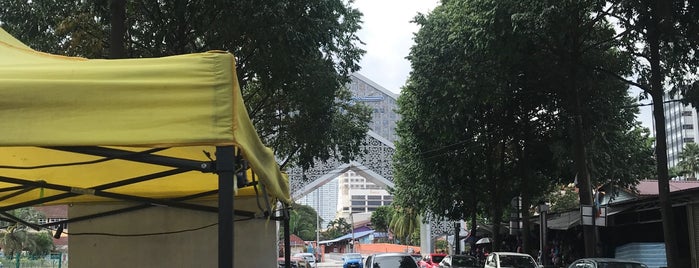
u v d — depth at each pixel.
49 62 3.98
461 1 19.78
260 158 4.29
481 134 27.34
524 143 26.80
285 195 6.20
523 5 16.91
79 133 3.33
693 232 19.03
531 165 27.34
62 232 7.46
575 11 16.95
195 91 3.51
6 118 3.27
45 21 14.97
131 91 3.46
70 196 6.74
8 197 6.26
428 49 22.19
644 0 15.80
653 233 23.92
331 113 20.47
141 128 3.40
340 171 46.59
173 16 14.49
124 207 7.53
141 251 7.49
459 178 30.16
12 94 3.30
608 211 22.77
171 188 6.88
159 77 3.51
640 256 22.70
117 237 7.52
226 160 3.50
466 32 19.30
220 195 3.46
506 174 29.66
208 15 14.58
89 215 7.46
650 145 28.00
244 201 7.66
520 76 22.22
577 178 20.14
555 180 28.05
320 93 17.48
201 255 7.53
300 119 20.38
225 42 15.03
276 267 7.96
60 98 3.36
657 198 20.44
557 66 20.06
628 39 18.45
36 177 5.98
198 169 3.54
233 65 3.61
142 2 15.03
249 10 13.05
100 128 3.37
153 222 7.55
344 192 140.62
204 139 3.43
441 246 67.31
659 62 16.91
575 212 30.11
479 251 38.44
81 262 7.46
